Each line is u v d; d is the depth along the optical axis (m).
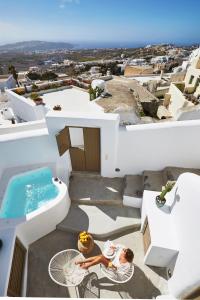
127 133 7.77
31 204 8.04
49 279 6.24
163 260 6.15
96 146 8.24
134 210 8.05
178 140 7.96
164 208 6.48
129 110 10.10
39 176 8.88
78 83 17.23
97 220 7.65
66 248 7.00
